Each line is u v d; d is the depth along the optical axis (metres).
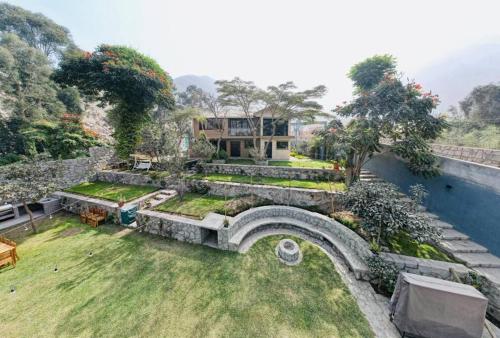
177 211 10.55
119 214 11.05
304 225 10.24
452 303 5.04
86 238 9.65
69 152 15.91
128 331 5.23
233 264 7.81
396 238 8.60
